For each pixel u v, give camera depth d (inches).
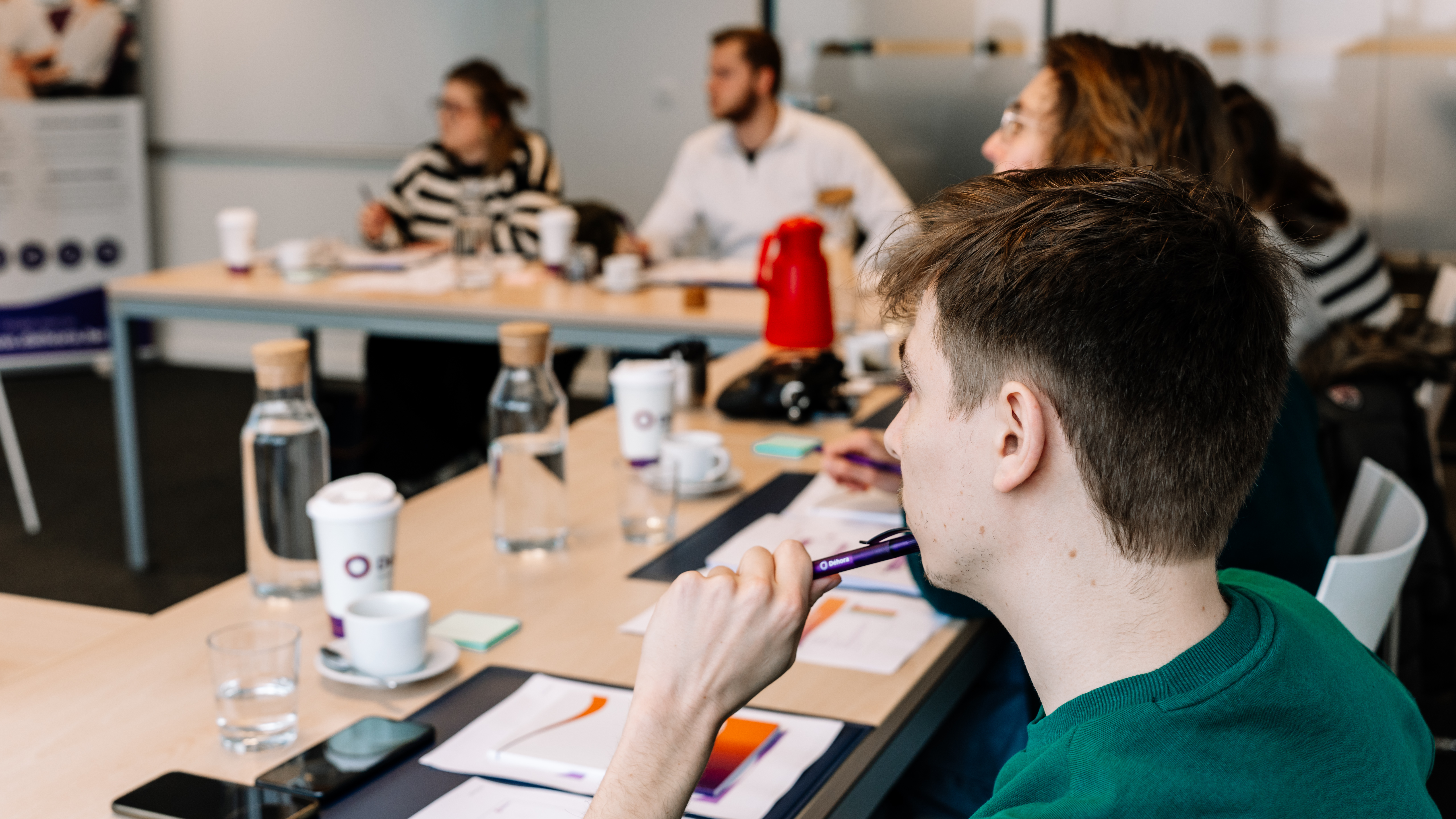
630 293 126.3
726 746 40.4
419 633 45.8
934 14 191.2
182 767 39.8
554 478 60.0
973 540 27.6
